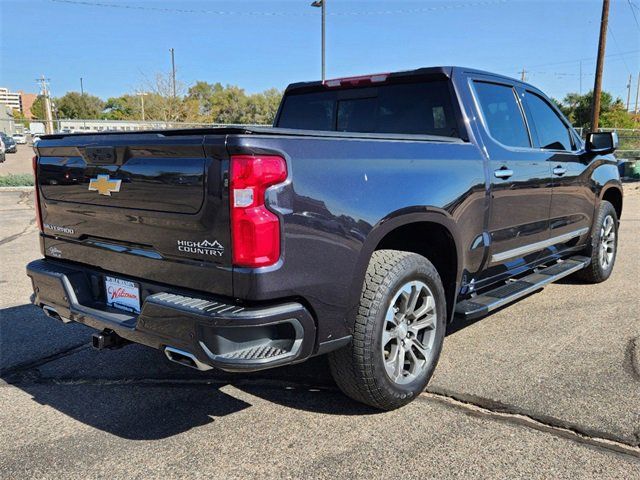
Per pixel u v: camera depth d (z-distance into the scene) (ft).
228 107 209.15
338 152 9.18
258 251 8.11
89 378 12.50
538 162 14.61
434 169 11.07
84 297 10.96
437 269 12.28
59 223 11.49
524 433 9.74
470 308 12.31
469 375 12.12
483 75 13.71
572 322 15.58
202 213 8.45
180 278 9.06
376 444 9.50
